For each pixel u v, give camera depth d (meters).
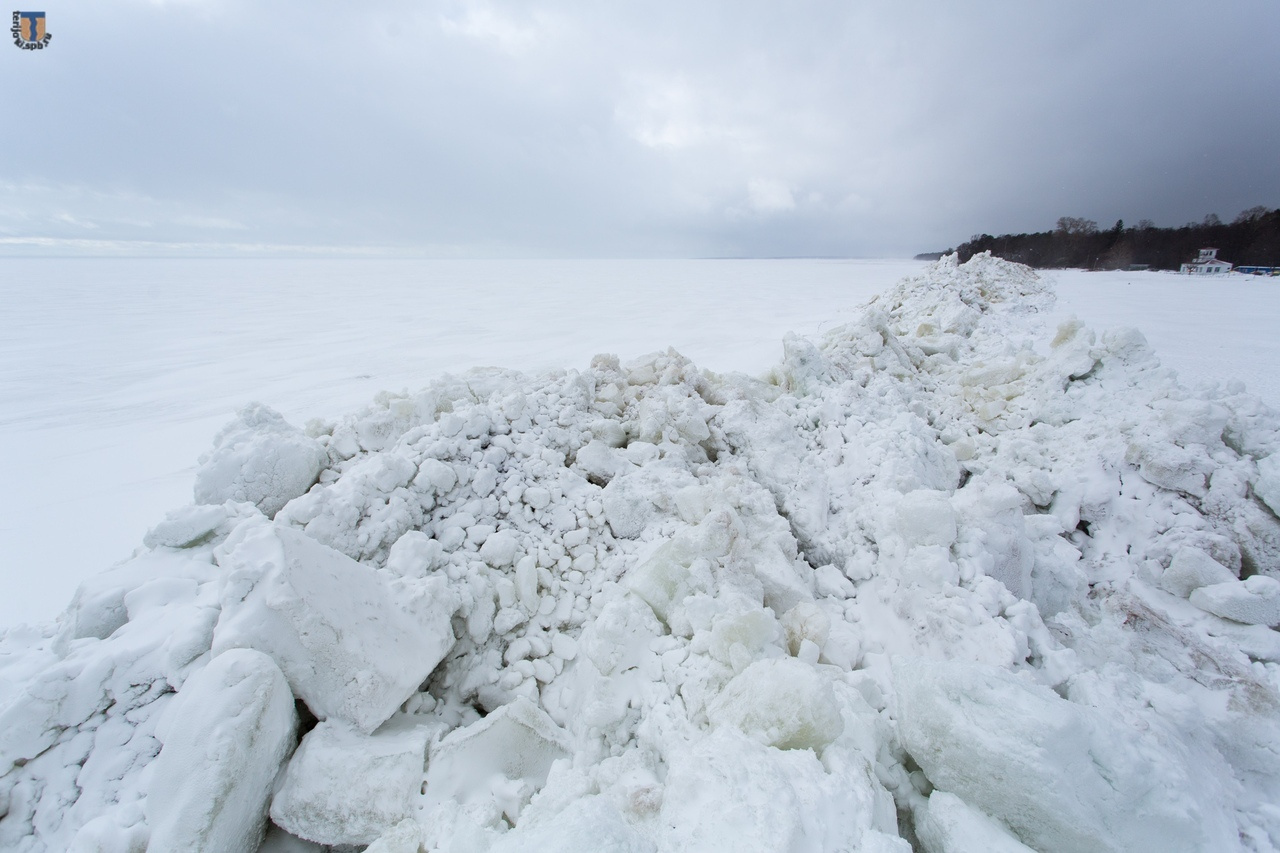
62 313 23.14
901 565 3.06
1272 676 2.76
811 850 1.55
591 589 3.17
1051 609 3.36
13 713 1.88
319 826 1.98
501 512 3.45
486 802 2.03
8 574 4.66
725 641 2.40
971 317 11.24
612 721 2.33
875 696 2.47
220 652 2.06
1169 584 3.42
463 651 2.81
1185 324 13.33
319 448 3.86
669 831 1.66
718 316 19.97
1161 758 1.84
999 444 5.02
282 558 2.21
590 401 4.82
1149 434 4.11
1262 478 3.54
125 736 2.03
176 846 1.71
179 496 6.08
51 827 1.84
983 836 1.74
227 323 20.09
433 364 12.71
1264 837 2.04
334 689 2.19
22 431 8.30
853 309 18.81
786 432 4.52
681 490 3.55
